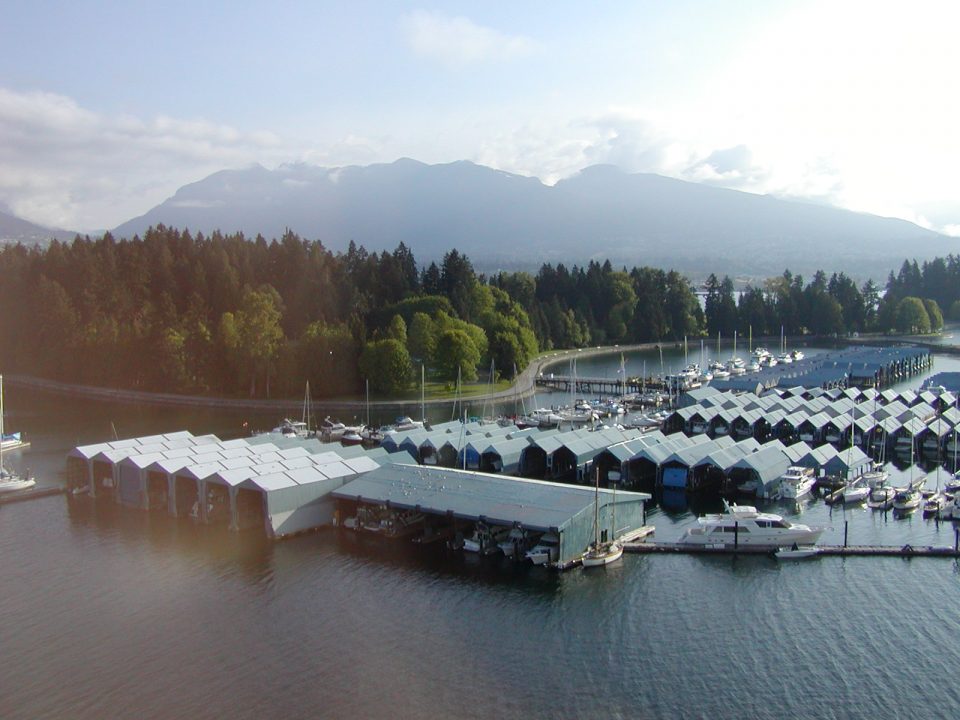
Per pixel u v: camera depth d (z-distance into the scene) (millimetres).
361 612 66062
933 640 61500
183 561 77188
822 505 95438
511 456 110000
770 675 56844
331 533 84250
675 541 81750
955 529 82875
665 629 63250
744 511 81625
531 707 52875
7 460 124250
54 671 57562
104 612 66750
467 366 184250
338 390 183375
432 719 51500
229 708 52750
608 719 51719
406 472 90625
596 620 64562
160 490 94375
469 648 60281
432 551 79000
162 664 58375
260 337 184125
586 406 158875
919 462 118125
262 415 167250
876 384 192750
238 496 85000
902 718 51906
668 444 111812
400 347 180250
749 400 151000
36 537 84438
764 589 70375
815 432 132000
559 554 73750
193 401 180750
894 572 73812
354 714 52000
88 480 100812
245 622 64562
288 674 56844
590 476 107250
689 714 52344
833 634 62531
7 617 66062
